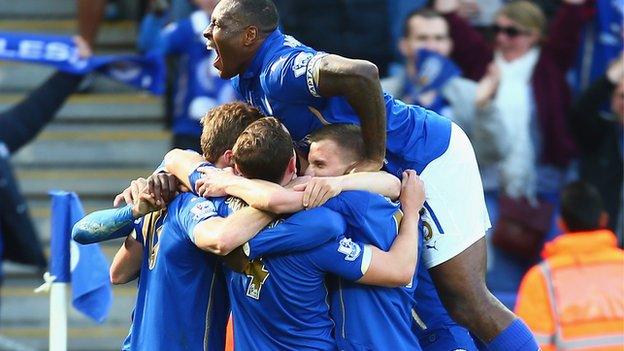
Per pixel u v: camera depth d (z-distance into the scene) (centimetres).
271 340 1439
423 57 2297
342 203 1429
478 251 1566
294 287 1419
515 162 2336
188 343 1473
